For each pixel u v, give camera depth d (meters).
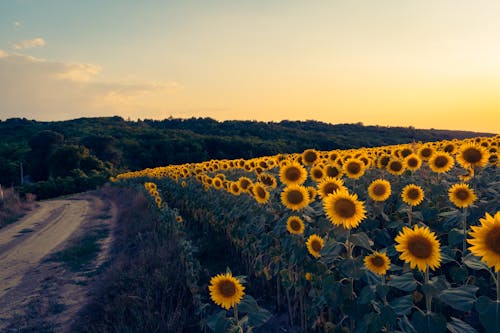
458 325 3.19
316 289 4.99
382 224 6.55
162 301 6.77
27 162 79.50
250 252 7.86
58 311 8.00
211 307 7.01
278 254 6.23
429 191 6.99
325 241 4.79
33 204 30.59
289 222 5.27
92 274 10.25
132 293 7.25
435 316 3.30
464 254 4.70
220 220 10.59
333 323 5.24
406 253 3.42
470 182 7.35
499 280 2.94
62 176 68.31
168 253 9.31
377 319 3.58
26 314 8.07
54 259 12.49
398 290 4.98
